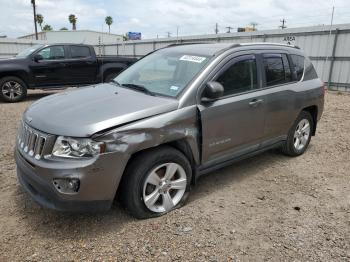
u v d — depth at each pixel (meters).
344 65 14.12
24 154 3.26
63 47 11.05
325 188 4.30
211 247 3.02
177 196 3.65
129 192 3.25
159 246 3.01
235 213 3.62
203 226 3.34
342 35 13.99
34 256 2.85
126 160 3.10
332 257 2.93
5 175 4.46
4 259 2.81
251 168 4.91
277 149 5.69
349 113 9.08
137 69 4.54
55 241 3.06
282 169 4.90
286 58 4.92
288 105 4.79
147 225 3.32
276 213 3.64
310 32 15.12
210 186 4.28
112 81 4.58
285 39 16.28
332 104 10.63
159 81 3.97
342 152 5.71
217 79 3.84
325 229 3.36
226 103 3.87
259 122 4.36
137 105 3.38
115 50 29.50
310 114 5.46
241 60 4.18
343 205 3.86
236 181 4.45
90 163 2.91
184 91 3.60
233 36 18.75
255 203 3.86
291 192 4.16
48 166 2.93
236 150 4.19
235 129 4.04
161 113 3.34
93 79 11.61
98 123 3.01
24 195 3.90
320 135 6.78
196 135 3.64
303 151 5.54
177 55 4.30
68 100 3.66
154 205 3.50
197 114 3.60
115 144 3.01
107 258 2.84
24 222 3.35
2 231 3.20
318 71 15.16
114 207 3.64
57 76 11.00
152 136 3.22
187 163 3.61
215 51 4.10
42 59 10.75
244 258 2.89
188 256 2.89
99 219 3.41
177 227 3.31
